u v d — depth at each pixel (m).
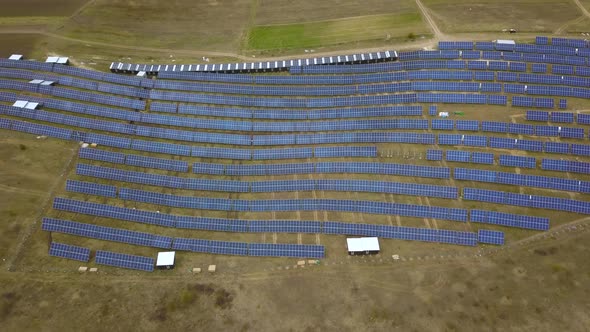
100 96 92.31
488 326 55.47
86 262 63.78
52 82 96.12
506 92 92.25
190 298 58.97
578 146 78.50
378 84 97.06
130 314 57.38
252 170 77.81
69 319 56.75
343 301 58.53
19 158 79.12
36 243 66.06
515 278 60.62
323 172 77.25
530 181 73.38
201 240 65.81
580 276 60.38
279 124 86.94
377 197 72.88
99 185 73.75
